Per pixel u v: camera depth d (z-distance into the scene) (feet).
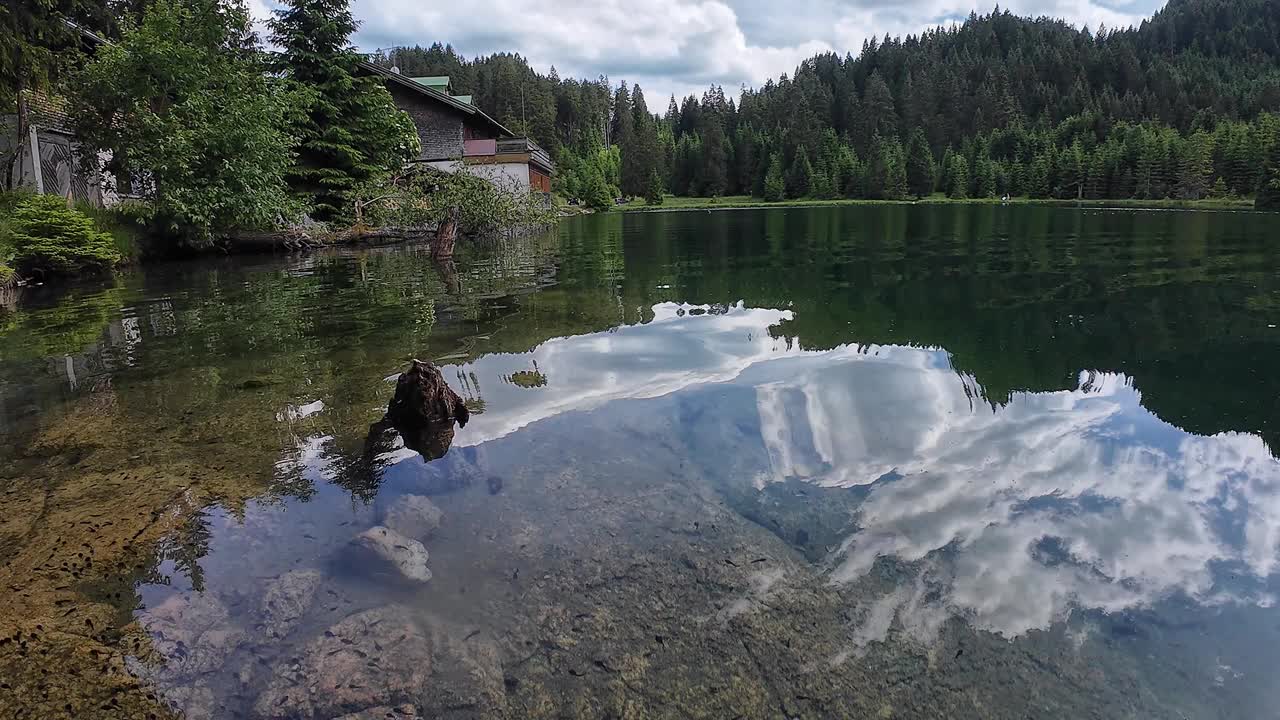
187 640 5.69
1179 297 19.90
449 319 18.61
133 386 13.06
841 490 7.86
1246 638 5.27
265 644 5.62
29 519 7.86
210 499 8.21
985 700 4.78
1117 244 38.37
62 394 12.73
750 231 60.54
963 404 10.68
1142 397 10.90
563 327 17.10
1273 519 7.02
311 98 49.90
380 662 5.36
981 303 19.61
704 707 4.83
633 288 23.86
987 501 7.49
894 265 30.19
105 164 37.96
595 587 6.21
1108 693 4.81
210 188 37.45
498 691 5.04
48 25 34.88
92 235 30.09
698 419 10.24
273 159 41.47
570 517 7.44
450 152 83.87
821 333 15.84
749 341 15.16
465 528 7.27
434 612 5.93
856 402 10.80
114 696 5.11
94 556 7.02
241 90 39.55
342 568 6.61
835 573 6.27
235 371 13.91
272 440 10.03
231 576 6.57
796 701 4.85
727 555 6.63
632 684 5.07
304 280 28.27
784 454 8.93
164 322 19.45
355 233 48.39
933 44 417.49
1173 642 5.26
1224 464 8.34
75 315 21.08
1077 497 7.55
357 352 15.12
